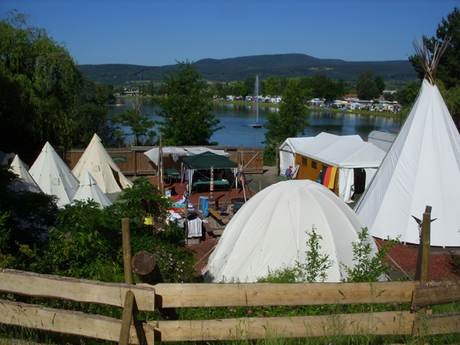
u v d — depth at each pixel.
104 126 39.41
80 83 33.59
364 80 143.75
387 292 4.40
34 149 29.58
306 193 10.19
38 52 29.50
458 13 43.66
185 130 39.41
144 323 4.15
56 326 4.29
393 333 4.46
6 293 4.79
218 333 4.27
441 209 14.89
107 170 24.17
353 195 23.94
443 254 13.88
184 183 27.33
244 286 4.19
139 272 4.26
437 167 15.27
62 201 19.72
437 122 15.70
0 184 7.79
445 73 43.94
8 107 27.02
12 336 4.46
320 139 28.41
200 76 40.75
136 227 7.58
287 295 4.25
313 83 125.44
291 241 9.39
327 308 4.86
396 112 99.12
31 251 5.80
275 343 4.22
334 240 9.32
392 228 15.25
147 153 27.66
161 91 41.69
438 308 5.49
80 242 6.11
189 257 7.73
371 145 24.33
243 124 73.81
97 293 4.10
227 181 25.64
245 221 10.48
